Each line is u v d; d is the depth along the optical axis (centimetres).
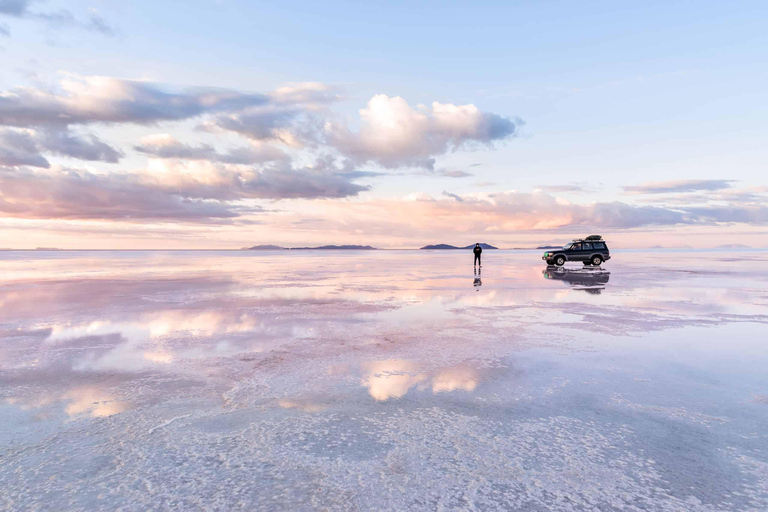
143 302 1410
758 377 604
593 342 819
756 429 439
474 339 848
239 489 339
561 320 1047
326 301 1416
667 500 321
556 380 595
